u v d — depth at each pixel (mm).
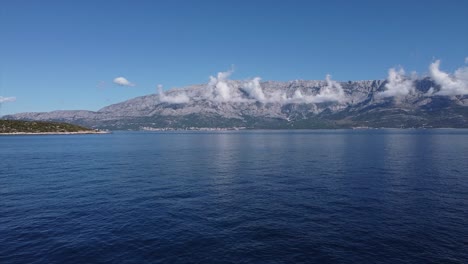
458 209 40500
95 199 47500
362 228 33781
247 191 52781
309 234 32219
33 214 39469
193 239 31031
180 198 48031
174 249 28750
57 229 33938
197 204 44250
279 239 30984
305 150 137375
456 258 26609
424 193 49625
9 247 29188
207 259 26766
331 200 45812
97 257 27141
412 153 114375
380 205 42688
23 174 72625
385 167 78250
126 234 32406
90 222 36250
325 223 35562
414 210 40156
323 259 26672
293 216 38219
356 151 127062
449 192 50219
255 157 109812
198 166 86312
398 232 32531
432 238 30859
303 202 44875
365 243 29812
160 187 56719
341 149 139000
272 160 99000
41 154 127062
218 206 43125
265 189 54281
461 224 34781
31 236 31875
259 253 27906
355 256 27172
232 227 34438
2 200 46875
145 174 72000
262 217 37938
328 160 95688
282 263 26047
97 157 114688
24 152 136500
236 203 44688
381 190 52062
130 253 27906
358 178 63312
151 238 31297
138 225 35156
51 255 27516
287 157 107625
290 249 28688
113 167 85312
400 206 42125
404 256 27094
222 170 77812
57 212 40375
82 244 29844
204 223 35844
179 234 32344
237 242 30281
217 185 58281
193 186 57500
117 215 39000
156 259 26750
